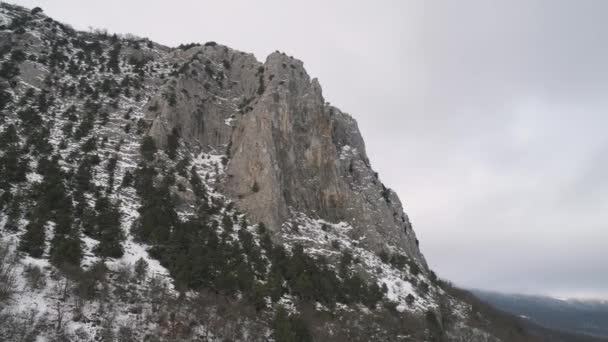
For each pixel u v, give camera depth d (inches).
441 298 3791.8
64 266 2106.3
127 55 5157.5
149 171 3334.2
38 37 4709.6
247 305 2527.1
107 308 2036.2
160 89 4402.1
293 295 2859.3
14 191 2554.1
